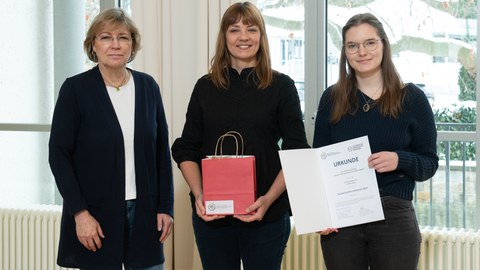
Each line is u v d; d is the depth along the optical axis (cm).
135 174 231
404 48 324
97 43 228
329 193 213
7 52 403
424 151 216
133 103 235
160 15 346
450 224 319
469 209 316
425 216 323
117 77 234
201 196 225
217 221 227
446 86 318
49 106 399
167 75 344
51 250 374
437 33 318
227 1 327
